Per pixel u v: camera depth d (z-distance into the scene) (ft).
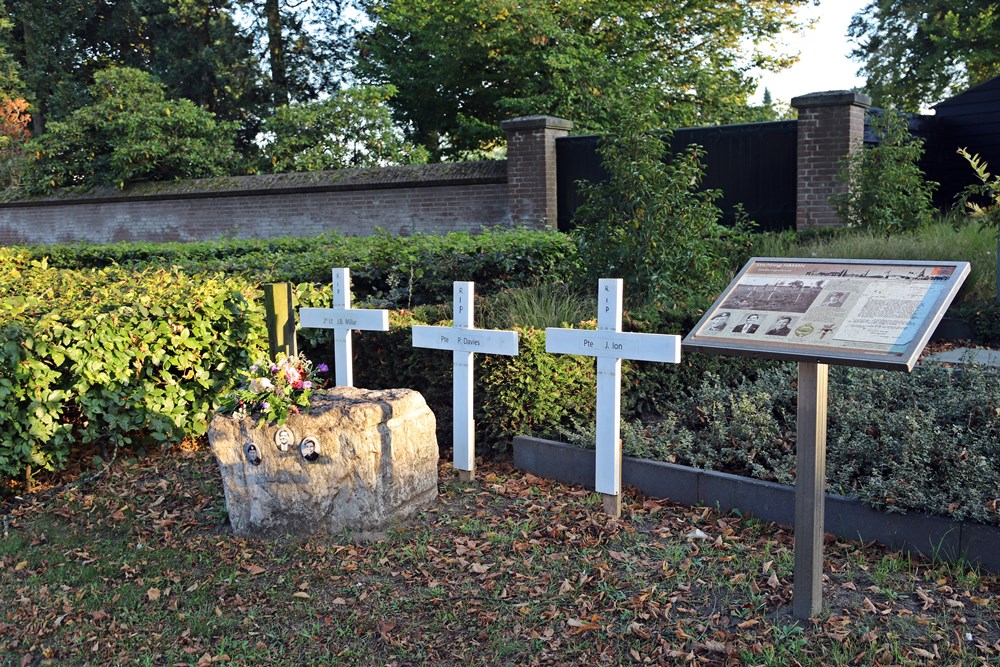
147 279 24.32
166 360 20.66
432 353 20.29
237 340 21.95
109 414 19.79
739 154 43.57
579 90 62.49
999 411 16.65
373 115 67.97
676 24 70.33
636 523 15.55
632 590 13.16
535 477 18.10
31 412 18.42
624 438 17.63
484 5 61.87
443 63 69.21
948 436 15.97
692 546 14.47
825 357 10.53
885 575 12.98
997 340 27.61
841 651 11.20
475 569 14.06
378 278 30.09
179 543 15.83
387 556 14.76
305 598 13.53
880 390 19.01
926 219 38.52
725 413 18.78
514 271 30.73
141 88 67.36
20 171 71.51
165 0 82.48
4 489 18.70
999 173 50.34
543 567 14.06
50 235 67.62
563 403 19.10
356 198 54.39
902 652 11.09
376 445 15.51
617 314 15.61
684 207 25.99
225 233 59.88
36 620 13.24
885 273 11.19
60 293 23.30
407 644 12.18
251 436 15.61
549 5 65.87
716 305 12.01
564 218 47.91
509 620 12.56
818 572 11.84
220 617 13.10
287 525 15.75
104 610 13.41
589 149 46.65
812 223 41.37
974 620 11.84
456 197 50.96
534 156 46.91
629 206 26.30
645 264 25.75
